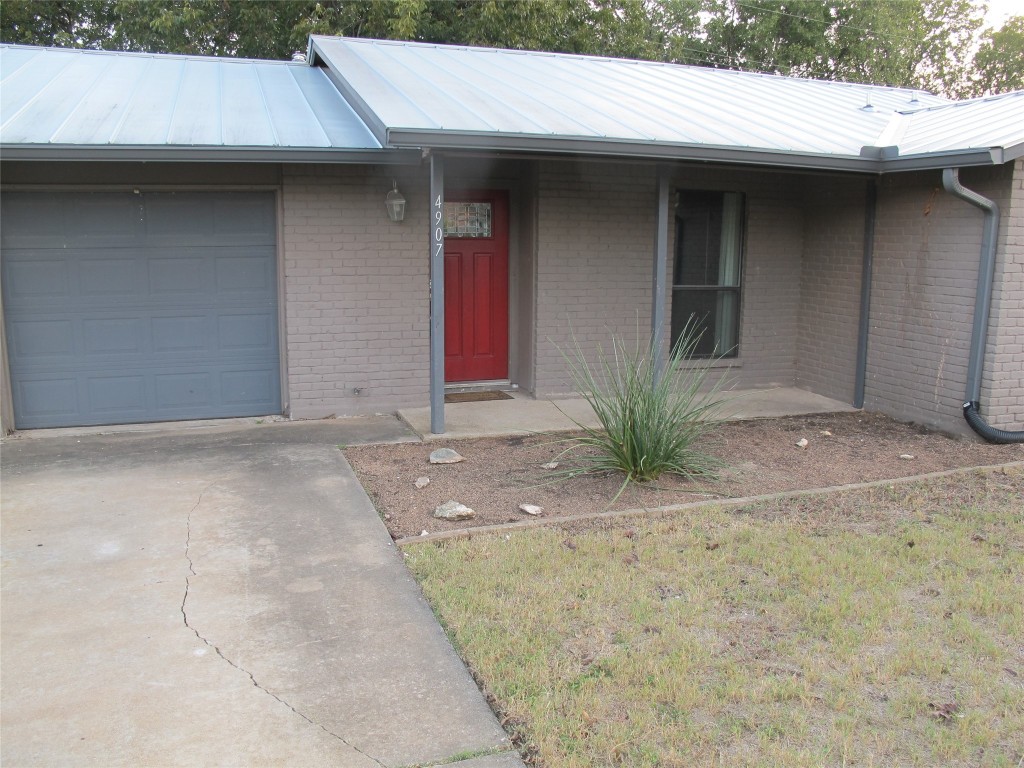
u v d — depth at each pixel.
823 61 28.03
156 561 4.74
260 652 3.76
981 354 7.55
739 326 9.98
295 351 8.19
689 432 6.48
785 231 9.93
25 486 6.05
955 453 7.28
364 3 16.05
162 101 8.13
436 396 7.59
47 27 19.31
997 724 3.29
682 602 4.27
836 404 9.29
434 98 7.75
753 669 3.65
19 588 4.38
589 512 5.61
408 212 8.33
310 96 8.97
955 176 7.24
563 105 8.16
